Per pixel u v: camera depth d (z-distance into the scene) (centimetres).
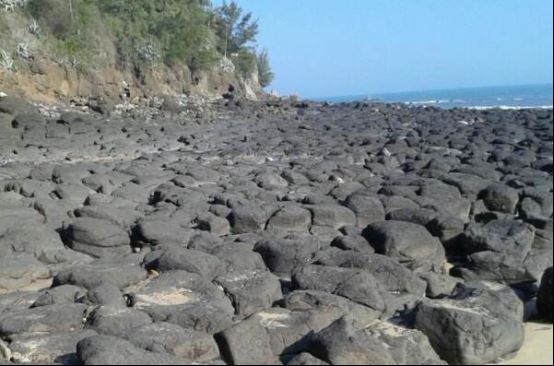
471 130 2833
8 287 945
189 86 5369
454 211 1241
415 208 1168
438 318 659
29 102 3156
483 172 1611
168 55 5050
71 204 1331
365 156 2119
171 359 579
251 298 766
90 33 4031
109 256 1052
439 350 657
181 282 805
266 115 4369
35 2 3612
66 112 3259
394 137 2670
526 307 798
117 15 4662
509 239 948
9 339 698
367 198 1238
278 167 1912
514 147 2134
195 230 1144
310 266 837
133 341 621
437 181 1449
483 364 644
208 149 2469
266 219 1173
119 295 783
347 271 797
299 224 1157
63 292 808
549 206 1221
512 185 1440
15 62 3306
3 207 1280
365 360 588
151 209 1314
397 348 623
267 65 8281
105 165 1923
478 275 904
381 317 738
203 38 5638
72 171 1680
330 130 3188
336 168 1797
